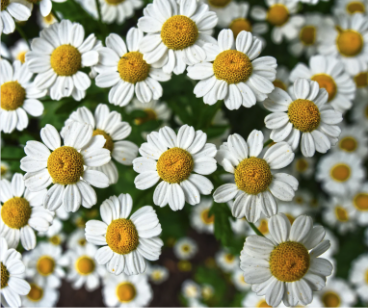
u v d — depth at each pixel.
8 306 0.15
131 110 0.18
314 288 0.14
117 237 0.14
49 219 0.15
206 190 0.14
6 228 0.15
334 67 0.16
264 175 0.14
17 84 0.15
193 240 0.26
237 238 0.18
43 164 0.14
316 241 0.14
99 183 0.14
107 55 0.15
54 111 0.16
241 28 0.18
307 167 0.20
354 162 0.19
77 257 0.19
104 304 0.25
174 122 0.19
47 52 0.15
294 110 0.14
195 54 0.14
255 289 0.14
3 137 0.17
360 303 0.20
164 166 0.14
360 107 0.19
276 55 0.20
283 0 0.18
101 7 0.17
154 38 0.14
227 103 0.14
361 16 0.18
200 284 0.23
